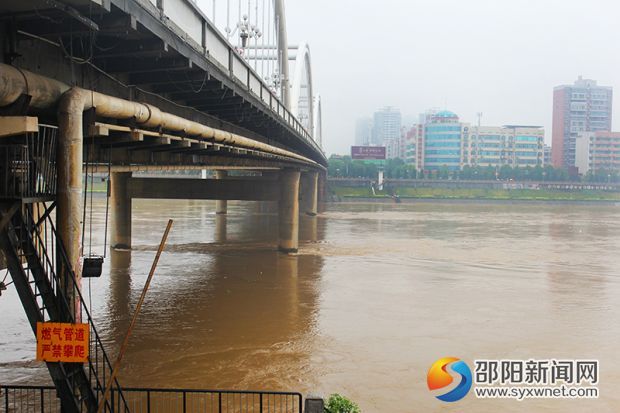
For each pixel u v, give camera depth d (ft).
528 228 252.83
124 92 53.93
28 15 34.19
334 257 148.87
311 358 67.87
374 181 580.71
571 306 96.84
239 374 62.18
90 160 63.72
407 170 615.16
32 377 59.72
